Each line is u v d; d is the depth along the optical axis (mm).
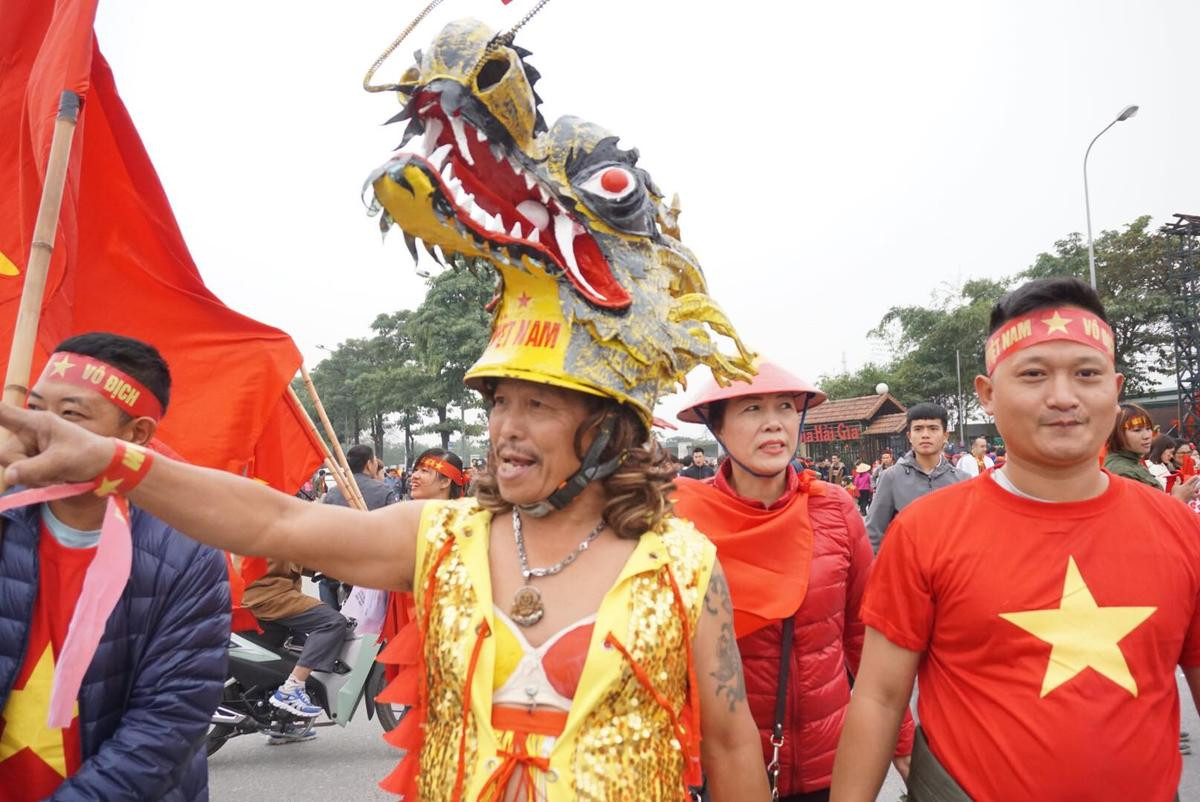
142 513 1791
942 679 1696
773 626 2326
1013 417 1652
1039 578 1602
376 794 4180
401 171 1261
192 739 1714
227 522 1429
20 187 2639
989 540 1655
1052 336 1613
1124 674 1533
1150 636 1547
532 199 1452
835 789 1752
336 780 4367
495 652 1412
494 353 1462
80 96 2154
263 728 4629
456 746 1386
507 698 1393
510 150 1361
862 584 2523
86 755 1669
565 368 1400
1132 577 1576
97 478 1321
